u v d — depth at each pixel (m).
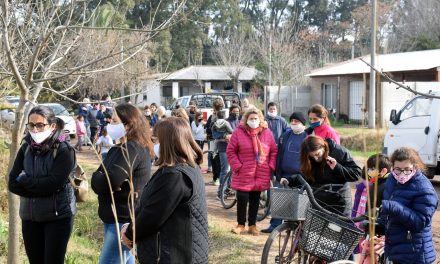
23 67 6.07
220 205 11.55
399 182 5.06
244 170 8.86
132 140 4.96
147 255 3.98
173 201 3.88
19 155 5.25
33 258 5.41
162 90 50.62
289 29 48.72
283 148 8.55
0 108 8.67
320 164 6.46
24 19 5.56
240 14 49.22
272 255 6.70
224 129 11.72
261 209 10.71
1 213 8.73
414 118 14.34
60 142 5.22
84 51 6.02
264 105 37.53
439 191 13.47
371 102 20.31
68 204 5.30
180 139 3.98
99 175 4.89
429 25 40.06
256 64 46.22
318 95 37.84
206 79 50.59
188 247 3.93
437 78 27.42
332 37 57.19
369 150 19.75
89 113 22.75
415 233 5.05
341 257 5.33
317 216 5.41
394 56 32.41
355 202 6.05
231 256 7.76
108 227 5.01
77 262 7.14
